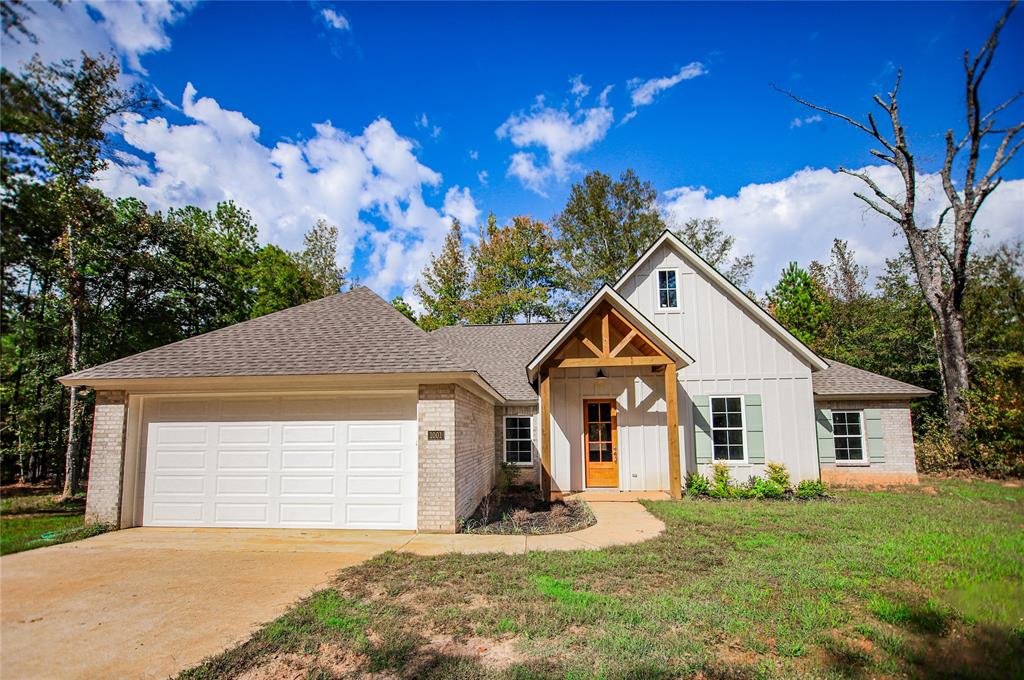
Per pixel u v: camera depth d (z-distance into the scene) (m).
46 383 19.17
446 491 9.28
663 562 6.91
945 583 5.93
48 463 21.45
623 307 12.68
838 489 14.61
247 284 31.45
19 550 8.03
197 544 8.38
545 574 6.47
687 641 4.38
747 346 14.55
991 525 9.16
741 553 7.36
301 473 9.77
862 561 6.81
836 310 31.42
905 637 4.52
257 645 4.39
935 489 14.42
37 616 5.21
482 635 4.61
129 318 21.12
